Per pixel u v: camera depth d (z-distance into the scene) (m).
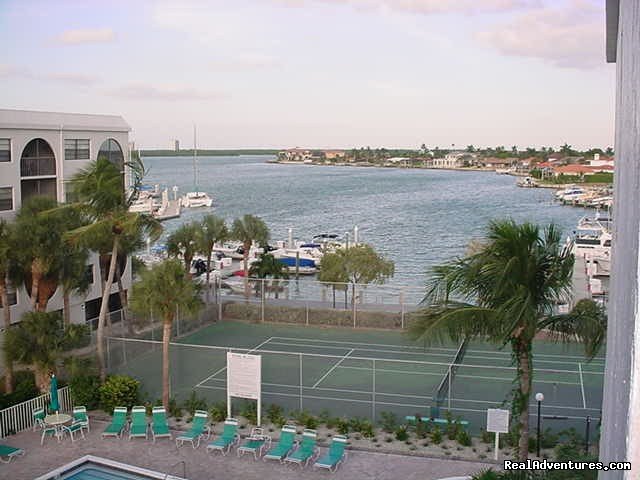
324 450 21.70
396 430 22.89
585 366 32.31
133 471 19.39
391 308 42.91
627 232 2.83
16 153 32.91
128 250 34.41
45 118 34.84
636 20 2.54
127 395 25.39
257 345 37.31
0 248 26.14
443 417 24.33
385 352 35.88
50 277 28.69
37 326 24.52
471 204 168.00
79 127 36.75
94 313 38.50
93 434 23.11
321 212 147.25
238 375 23.45
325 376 30.80
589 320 17.41
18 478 19.50
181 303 24.33
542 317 18.39
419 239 101.25
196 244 43.16
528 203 171.75
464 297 17.98
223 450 21.73
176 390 27.92
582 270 62.88
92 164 27.88
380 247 92.19
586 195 165.75
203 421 22.73
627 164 3.08
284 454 20.72
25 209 28.41
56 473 19.12
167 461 20.88
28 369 28.05
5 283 26.86
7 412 22.92
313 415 24.94
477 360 33.94
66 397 25.36
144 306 24.48
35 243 26.41
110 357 30.06
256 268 50.56
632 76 2.74
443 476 19.62
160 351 34.16
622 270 3.15
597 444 20.95
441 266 18.11
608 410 3.66
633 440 2.08
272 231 113.25
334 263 50.22
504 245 17.31
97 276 38.44
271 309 43.31
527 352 18.06
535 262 17.20
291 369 32.00
